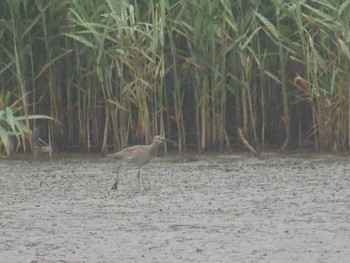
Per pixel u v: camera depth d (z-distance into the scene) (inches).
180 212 608.1
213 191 681.0
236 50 855.1
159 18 842.2
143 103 839.1
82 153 867.4
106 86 844.0
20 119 818.8
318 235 540.4
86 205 637.3
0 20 837.8
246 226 565.6
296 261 488.1
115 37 845.8
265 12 855.1
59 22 848.3
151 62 829.8
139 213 607.8
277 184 705.0
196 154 853.8
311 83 855.7
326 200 641.0
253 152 855.1
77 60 851.4
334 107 848.3
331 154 843.4
